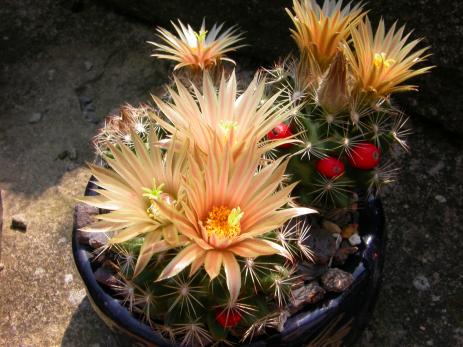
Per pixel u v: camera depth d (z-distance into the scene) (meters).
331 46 0.20
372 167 0.19
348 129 0.19
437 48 0.27
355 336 0.22
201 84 0.22
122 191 0.16
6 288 0.27
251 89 0.18
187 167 0.16
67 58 0.36
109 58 0.36
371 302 0.21
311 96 0.19
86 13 0.38
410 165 0.30
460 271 0.26
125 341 0.20
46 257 0.28
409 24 0.27
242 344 0.18
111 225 0.16
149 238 0.15
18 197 0.30
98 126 0.33
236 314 0.17
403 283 0.26
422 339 0.25
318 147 0.18
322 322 0.19
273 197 0.16
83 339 0.25
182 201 0.15
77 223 0.21
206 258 0.15
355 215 0.21
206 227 0.16
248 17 0.32
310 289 0.19
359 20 0.19
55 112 0.34
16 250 0.28
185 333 0.18
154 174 0.16
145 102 0.34
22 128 0.33
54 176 0.31
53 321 0.26
